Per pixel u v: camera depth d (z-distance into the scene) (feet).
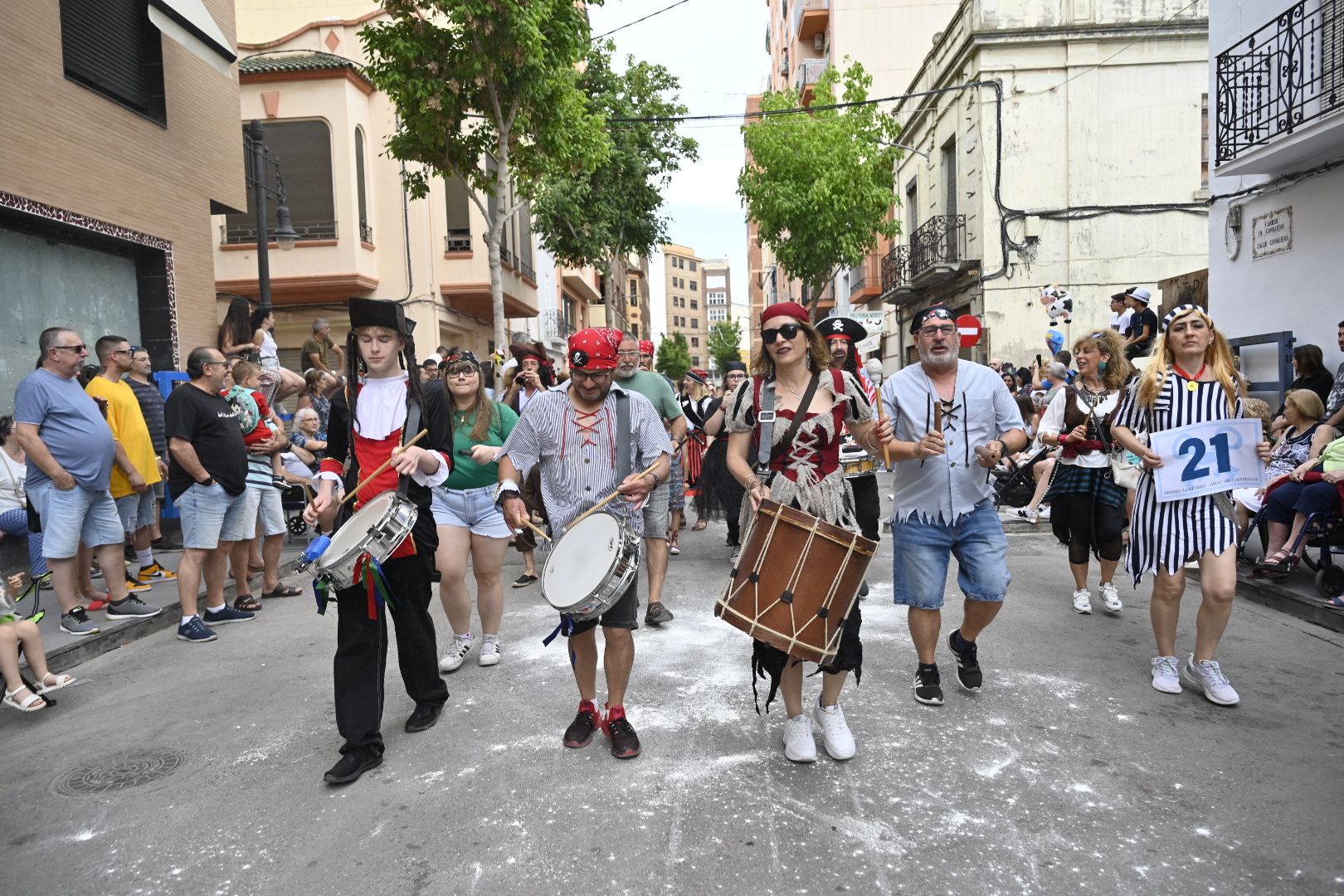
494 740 13.10
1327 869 9.21
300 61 57.06
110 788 11.86
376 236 61.05
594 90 74.95
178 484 19.43
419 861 9.75
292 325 61.36
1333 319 28.22
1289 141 27.58
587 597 11.32
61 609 20.29
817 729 13.17
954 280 60.75
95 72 29.55
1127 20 51.96
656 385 22.12
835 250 64.08
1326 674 15.34
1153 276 52.90
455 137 46.19
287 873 9.61
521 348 25.17
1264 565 20.44
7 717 14.90
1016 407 13.82
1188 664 14.89
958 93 58.18
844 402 11.64
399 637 13.33
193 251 34.60
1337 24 27.66
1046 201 53.16
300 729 13.82
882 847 9.80
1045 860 9.46
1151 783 11.24
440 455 13.01
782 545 10.85
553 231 73.77
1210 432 13.99
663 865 9.52
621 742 12.36
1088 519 19.49
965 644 14.67
